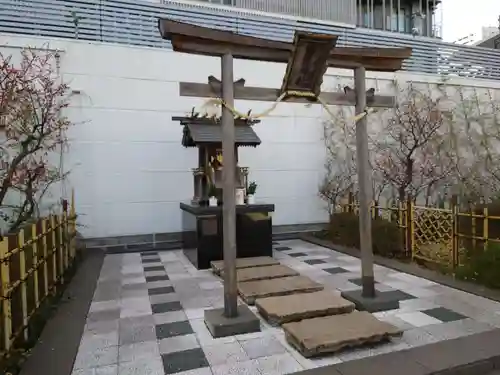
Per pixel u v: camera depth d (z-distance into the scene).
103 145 7.01
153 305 4.13
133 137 7.19
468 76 9.91
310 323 3.24
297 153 8.38
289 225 8.34
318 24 9.06
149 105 7.28
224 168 3.47
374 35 9.49
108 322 3.64
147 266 6.02
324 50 3.47
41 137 5.55
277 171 8.23
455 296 4.25
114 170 7.08
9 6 6.61
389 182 8.15
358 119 4.04
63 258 5.17
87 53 6.90
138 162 7.23
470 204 6.36
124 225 7.14
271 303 3.76
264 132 8.12
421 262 5.77
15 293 3.05
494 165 9.52
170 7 7.68
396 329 3.10
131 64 7.17
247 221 6.20
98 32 7.12
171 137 7.43
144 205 7.27
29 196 5.75
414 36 10.59
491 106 9.91
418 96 9.05
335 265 5.89
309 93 3.75
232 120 3.48
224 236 3.48
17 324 3.07
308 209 8.48
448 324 3.45
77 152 6.84
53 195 6.68
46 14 6.81
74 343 3.14
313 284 4.48
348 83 8.56
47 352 2.98
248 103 7.99
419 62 9.52
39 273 3.87
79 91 6.84
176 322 3.62
